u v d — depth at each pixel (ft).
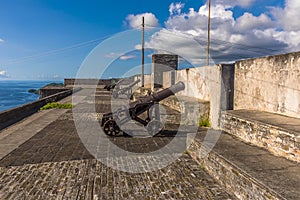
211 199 9.54
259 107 16.03
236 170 9.62
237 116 14.66
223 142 13.50
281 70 13.84
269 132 11.80
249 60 16.75
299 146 9.97
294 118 12.96
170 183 11.02
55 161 13.71
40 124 24.32
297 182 8.25
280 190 7.66
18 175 11.69
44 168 12.62
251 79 16.62
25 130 21.62
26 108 30.96
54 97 45.62
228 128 15.94
